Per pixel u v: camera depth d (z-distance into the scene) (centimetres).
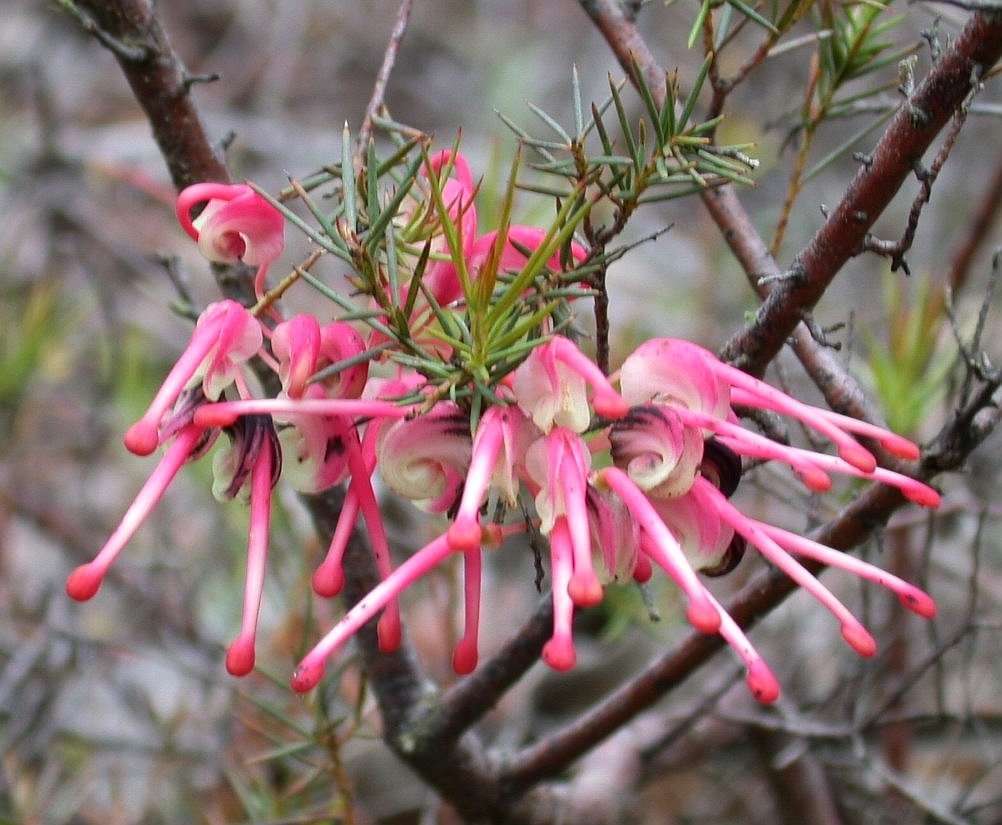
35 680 43
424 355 24
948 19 32
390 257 23
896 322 33
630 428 24
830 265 25
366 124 26
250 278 29
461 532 23
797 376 43
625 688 30
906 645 41
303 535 40
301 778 35
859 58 29
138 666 47
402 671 30
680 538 24
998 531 47
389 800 43
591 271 24
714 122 25
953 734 46
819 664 46
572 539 23
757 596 28
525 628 28
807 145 29
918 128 24
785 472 36
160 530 48
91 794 42
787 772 39
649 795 46
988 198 39
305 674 23
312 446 24
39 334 46
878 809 39
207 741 40
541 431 24
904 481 24
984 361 27
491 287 23
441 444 24
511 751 32
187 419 24
